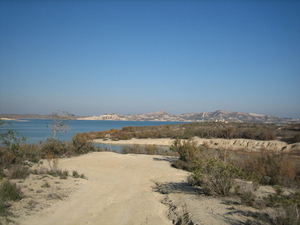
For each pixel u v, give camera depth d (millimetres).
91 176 14000
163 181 13164
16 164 13977
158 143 45750
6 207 6820
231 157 20156
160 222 6676
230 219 6258
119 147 39656
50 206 7582
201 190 10484
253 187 9789
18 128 80625
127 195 10203
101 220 6742
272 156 15562
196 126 66312
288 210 5883
